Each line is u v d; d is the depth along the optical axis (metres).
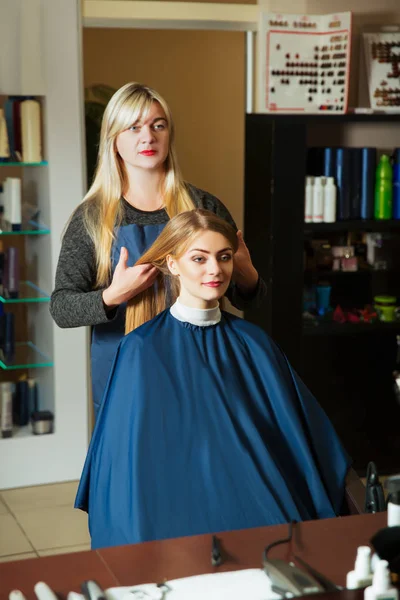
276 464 1.73
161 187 2.34
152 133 2.22
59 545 3.11
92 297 2.15
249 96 3.71
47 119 3.44
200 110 5.40
